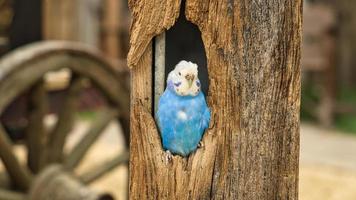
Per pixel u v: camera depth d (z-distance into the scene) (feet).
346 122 38.09
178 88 7.64
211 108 7.81
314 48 37.29
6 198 15.99
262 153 7.88
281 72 7.85
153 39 7.81
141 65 7.80
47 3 21.63
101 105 29.19
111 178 27.09
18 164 16.25
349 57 46.57
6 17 18.93
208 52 7.71
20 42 20.18
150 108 7.87
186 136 7.72
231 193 7.88
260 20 7.72
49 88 18.69
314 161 29.86
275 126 7.91
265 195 7.95
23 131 17.88
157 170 7.75
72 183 16.37
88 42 43.91
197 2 7.56
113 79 18.13
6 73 15.20
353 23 46.29
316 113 37.60
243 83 7.75
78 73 17.24
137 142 7.84
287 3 7.80
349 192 25.40
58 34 27.04
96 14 44.47
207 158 7.79
